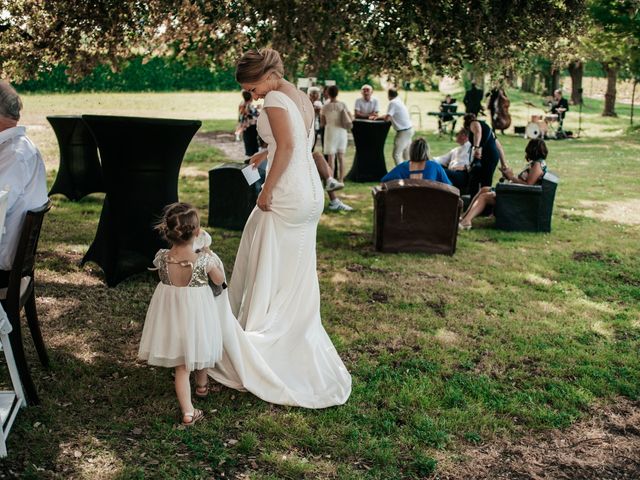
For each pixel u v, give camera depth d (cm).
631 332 520
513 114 3141
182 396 355
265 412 373
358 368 436
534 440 359
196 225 346
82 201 931
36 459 314
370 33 821
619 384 424
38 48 809
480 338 496
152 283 584
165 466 315
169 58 945
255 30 832
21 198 362
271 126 383
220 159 1450
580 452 350
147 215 577
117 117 544
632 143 2058
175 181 589
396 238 729
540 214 841
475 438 354
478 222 896
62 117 905
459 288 615
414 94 4525
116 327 486
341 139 1170
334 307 552
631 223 915
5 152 361
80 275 600
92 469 310
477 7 786
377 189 729
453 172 938
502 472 328
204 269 349
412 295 590
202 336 349
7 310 351
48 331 472
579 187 1207
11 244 365
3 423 326
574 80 3525
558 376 438
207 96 3894
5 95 360
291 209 392
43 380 397
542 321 536
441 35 815
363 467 326
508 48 852
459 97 4156
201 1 776
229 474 313
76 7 775
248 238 417
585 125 2716
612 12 1958
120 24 817
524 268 686
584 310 566
